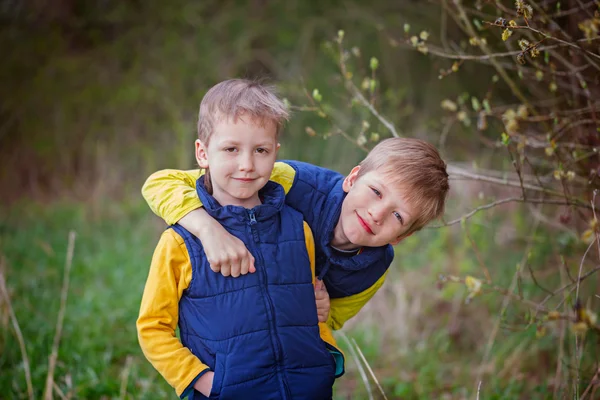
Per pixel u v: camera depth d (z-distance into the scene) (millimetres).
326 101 6527
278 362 2072
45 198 6965
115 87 7398
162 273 2096
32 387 3275
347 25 7242
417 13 7094
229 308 2062
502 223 4840
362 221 2189
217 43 7445
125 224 6102
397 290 4484
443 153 3699
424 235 5219
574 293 3281
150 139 7129
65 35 7766
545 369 3682
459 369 3816
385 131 3428
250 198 2188
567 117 3096
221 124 2045
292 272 2135
